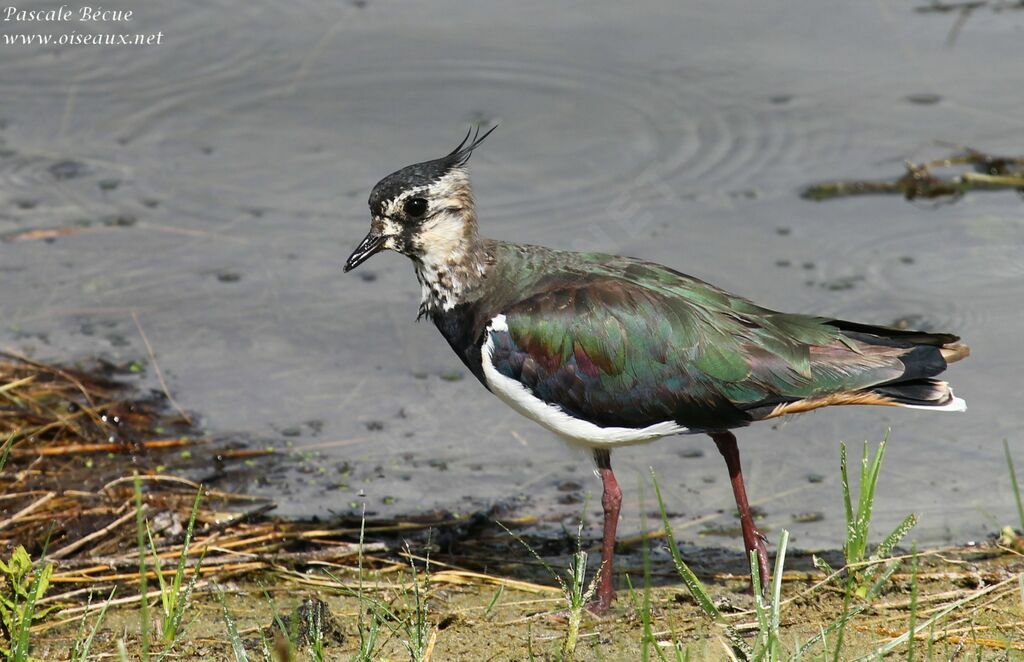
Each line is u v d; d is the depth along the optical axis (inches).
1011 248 609.3
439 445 514.0
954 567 410.9
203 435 513.7
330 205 655.8
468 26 785.6
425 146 692.1
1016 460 484.1
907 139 685.3
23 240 627.8
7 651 360.5
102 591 408.2
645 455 509.0
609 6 800.3
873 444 502.6
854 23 778.2
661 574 427.5
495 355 413.7
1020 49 746.8
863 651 354.9
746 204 648.4
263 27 780.0
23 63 746.8
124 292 601.0
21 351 555.2
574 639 360.5
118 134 701.9
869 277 592.4
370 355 569.0
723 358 391.9
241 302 596.7
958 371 534.0
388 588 411.8
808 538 447.2
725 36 772.0
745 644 337.7
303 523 460.1
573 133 702.5
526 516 470.0
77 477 479.5
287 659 336.5
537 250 429.1
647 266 421.7
